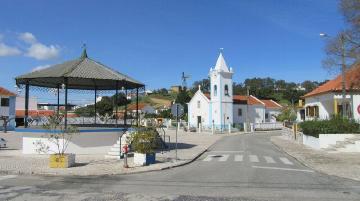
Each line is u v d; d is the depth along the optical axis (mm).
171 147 31891
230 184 14023
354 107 36500
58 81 27422
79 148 23484
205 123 78000
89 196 11555
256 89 124125
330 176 16516
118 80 25953
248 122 79875
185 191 12516
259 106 85812
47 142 23266
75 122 36031
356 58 31578
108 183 14164
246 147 33875
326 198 11477
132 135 20250
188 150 29016
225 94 76188
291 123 54438
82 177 15781
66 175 16219
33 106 83688
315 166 19672
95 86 32750
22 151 24547
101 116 37438
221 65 75875
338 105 39375
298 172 17719
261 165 20422
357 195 12000
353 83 35562
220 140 44312
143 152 19547
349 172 17562
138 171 17297
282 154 27297
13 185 13602
